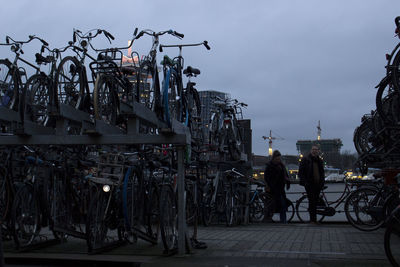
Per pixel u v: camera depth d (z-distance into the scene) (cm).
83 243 672
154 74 685
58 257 546
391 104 764
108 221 597
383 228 857
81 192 646
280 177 1083
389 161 805
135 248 621
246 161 1115
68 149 669
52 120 668
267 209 1111
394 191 742
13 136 594
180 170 573
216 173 967
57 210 629
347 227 934
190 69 814
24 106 599
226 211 949
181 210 567
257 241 683
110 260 524
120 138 575
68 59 649
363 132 1078
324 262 496
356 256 534
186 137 562
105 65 673
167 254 557
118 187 598
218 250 596
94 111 604
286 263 496
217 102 1048
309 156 1061
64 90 647
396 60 705
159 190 669
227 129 1038
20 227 583
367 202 845
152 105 674
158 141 566
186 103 784
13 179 616
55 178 627
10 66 644
